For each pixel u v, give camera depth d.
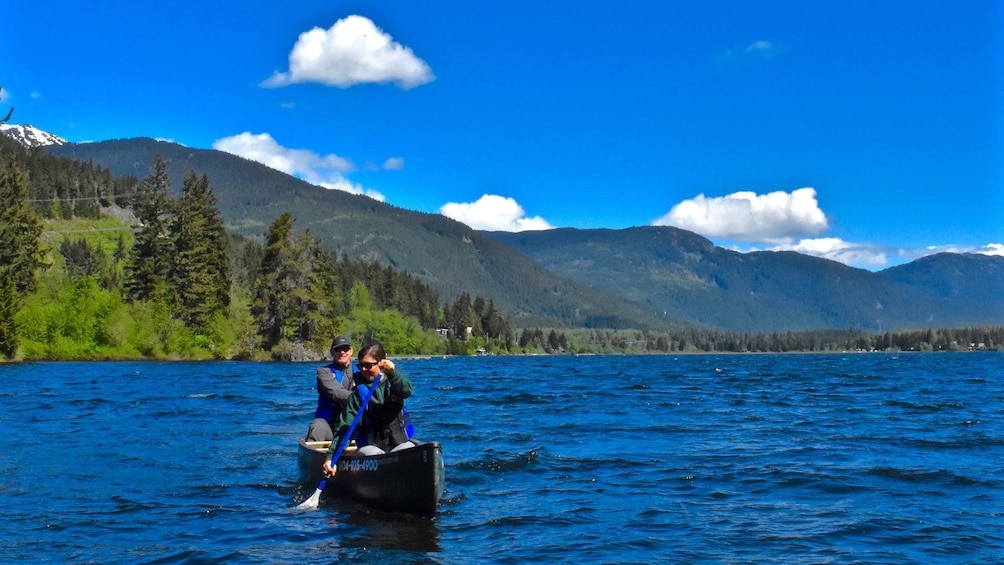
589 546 9.16
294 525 10.07
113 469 13.81
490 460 14.72
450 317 193.88
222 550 8.98
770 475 13.45
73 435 18.25
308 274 85.06
